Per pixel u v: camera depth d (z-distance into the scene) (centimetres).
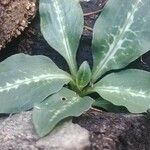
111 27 11
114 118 10
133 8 11
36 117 10
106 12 11
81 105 10
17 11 11
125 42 11
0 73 11
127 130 10
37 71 11
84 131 10
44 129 9
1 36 11
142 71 11
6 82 11
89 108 10
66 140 9
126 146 10
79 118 10
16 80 11
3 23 11
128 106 10
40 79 11
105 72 11
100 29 11
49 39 11
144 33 11
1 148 9
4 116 11
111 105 11
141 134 10
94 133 10
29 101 11
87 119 10
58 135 9
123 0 11
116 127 10
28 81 11
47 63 11
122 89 11
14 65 11
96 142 9
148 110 11
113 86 11
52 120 10
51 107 10
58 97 11
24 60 11
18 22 11
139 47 11
